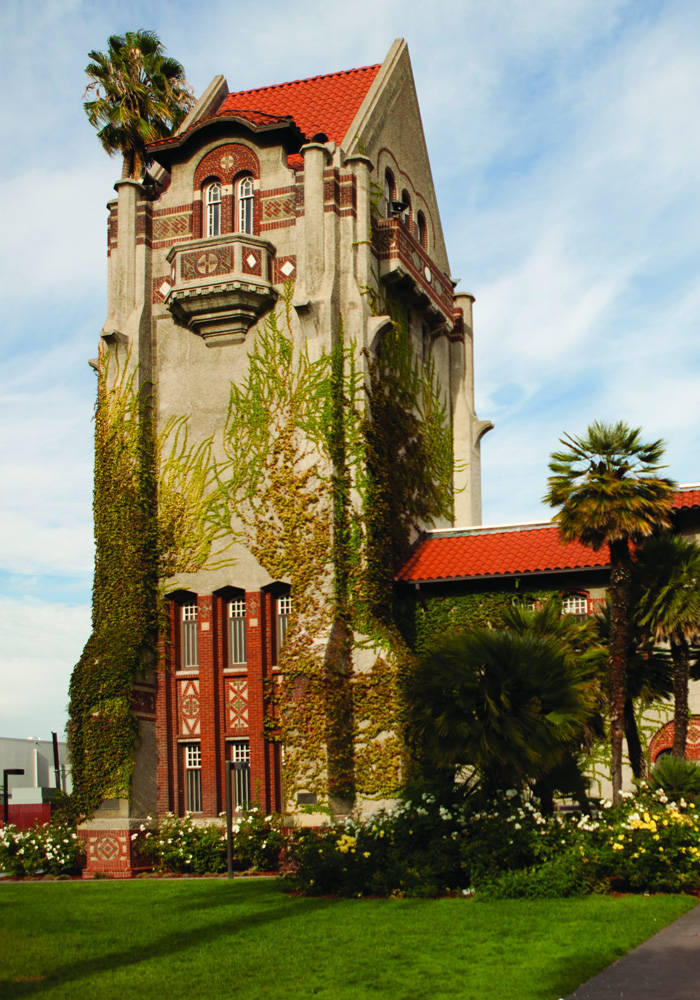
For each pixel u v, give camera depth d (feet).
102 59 136.98
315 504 110.83
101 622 115.03
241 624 115.14
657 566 88.28
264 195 120.16
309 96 138.51
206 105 139.44
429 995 45.09
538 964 49.78
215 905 73.36
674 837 70.90
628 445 86.94
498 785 78.74
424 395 131.44
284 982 48.39
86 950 57.77
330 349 113.09
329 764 103.50
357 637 108.68
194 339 119.75
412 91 140.46
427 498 127.85
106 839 106.83
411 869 73.26
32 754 257.96
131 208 122.72
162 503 117.60
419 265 127.95
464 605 114.93
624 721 91.56
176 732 114.42
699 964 48.55
